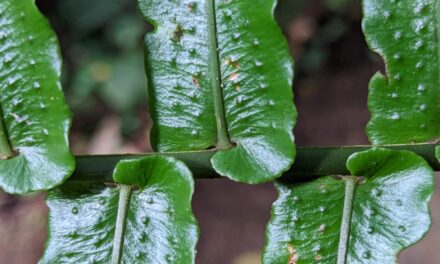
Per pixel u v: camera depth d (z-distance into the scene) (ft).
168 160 0.36
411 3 0.37
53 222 0.36
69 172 0.36
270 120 0.36
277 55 0.36
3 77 0.36
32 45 0.36
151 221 0.36
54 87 0.36
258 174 0.36
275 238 0.36
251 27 0.36
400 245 0.36
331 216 0.36
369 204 0.36
